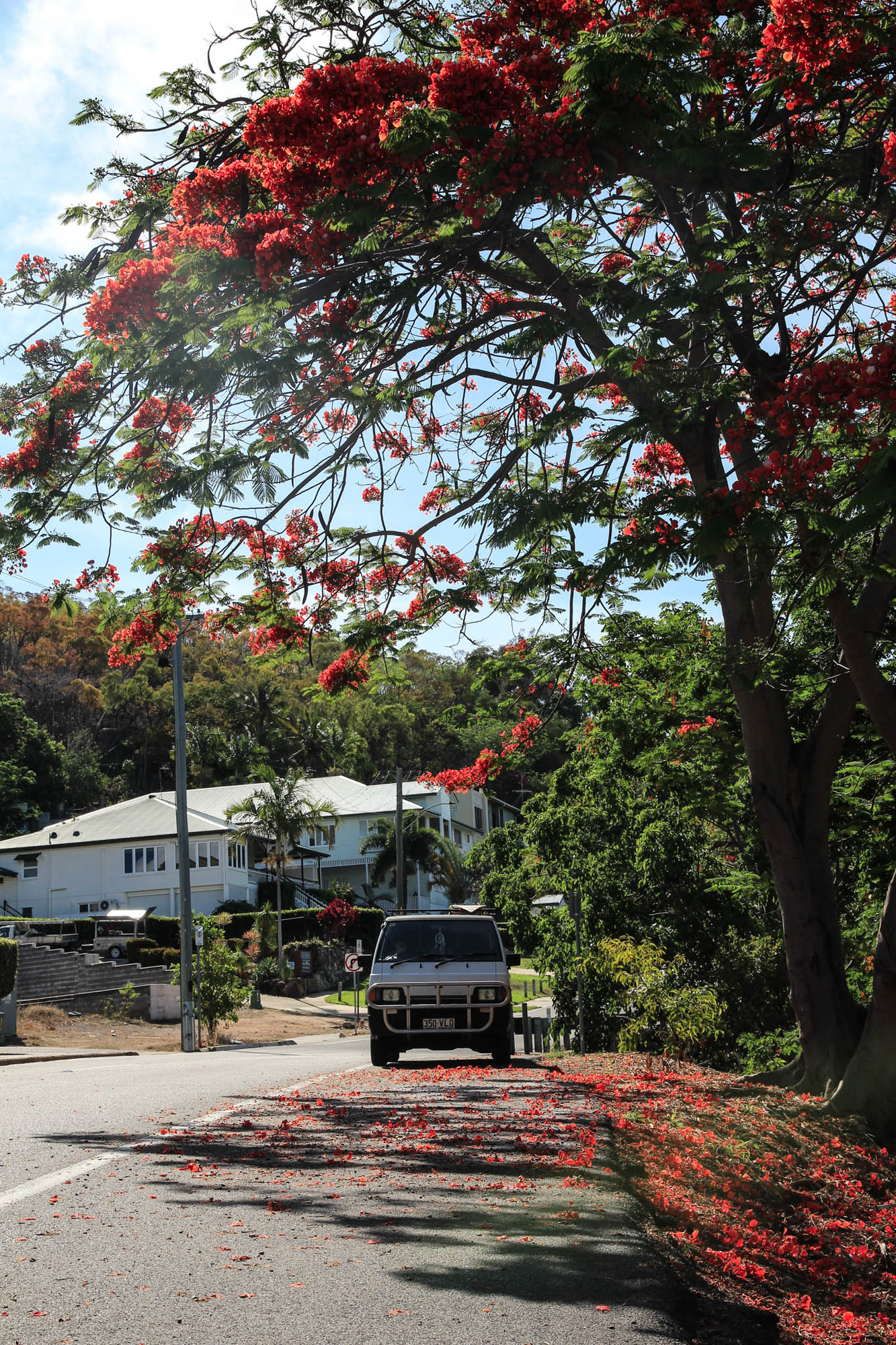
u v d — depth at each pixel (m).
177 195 8.69
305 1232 4.60
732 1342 3.62
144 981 36.34
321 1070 13.32
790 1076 10.73
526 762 13.55
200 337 8.60
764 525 7.38
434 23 9.82
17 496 9.71
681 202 9.78
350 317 9.42
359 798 67.56
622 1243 4.43
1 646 89.69
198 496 9.49
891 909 9.91
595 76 7.32
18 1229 4.68
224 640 12.50
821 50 8.45
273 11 9.59
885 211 9.46
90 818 58.44
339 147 7.95
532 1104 8.68
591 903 22.56
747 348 9.45
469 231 9.12
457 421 13.18
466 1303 3.68
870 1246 6.64
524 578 11.88
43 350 9.30
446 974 13.20
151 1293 3.78
